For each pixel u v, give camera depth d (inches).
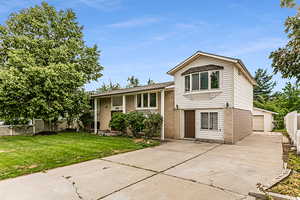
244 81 532.1
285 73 392.5
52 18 636.1
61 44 641.0
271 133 662.5
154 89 508.1
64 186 175.6
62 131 701.9
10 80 467.5
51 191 164.7
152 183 181.0
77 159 278.1
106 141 448.1
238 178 192.1
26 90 494.0
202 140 472.1
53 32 637.9
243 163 251.3
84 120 709.9
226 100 437.1
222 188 167.2
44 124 629.9
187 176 200.4
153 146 393.4
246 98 562.6
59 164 250.7
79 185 177.9
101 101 743.1
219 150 346.0
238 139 463.5
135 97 613.6
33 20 581.3
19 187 174.1
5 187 174.2
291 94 908.0
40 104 513.3
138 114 517.0
